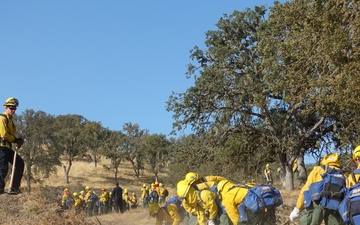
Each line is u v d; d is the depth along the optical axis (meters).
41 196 11.40
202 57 37.66
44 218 10.20
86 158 99.12
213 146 36.22
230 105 34.75
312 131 33.41
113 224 14.36
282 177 36.22
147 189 32.16
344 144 23.86
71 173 85.06
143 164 88.00
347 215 6.29
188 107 35.09
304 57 17.98
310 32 17.81
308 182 7.03
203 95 35.06
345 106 17.30
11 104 11.38
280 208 11.64
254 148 36.66
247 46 36.56
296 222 9.54
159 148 82.81
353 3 16.25
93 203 25.23
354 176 6.70
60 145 74.06
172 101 35.72
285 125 33.91
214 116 35.31
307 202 6.88
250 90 33.53
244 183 7.87
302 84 18.31
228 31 37.00
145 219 15.24
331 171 6.86
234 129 35.66
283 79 19.66
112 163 86.00
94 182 81.12
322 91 18.17
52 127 71.75
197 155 36.56
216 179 8.38
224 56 35.78
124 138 86.06
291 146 33.41
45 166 69.38
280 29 20.45
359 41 16.33
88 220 10.94
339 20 16.53
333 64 16.84
